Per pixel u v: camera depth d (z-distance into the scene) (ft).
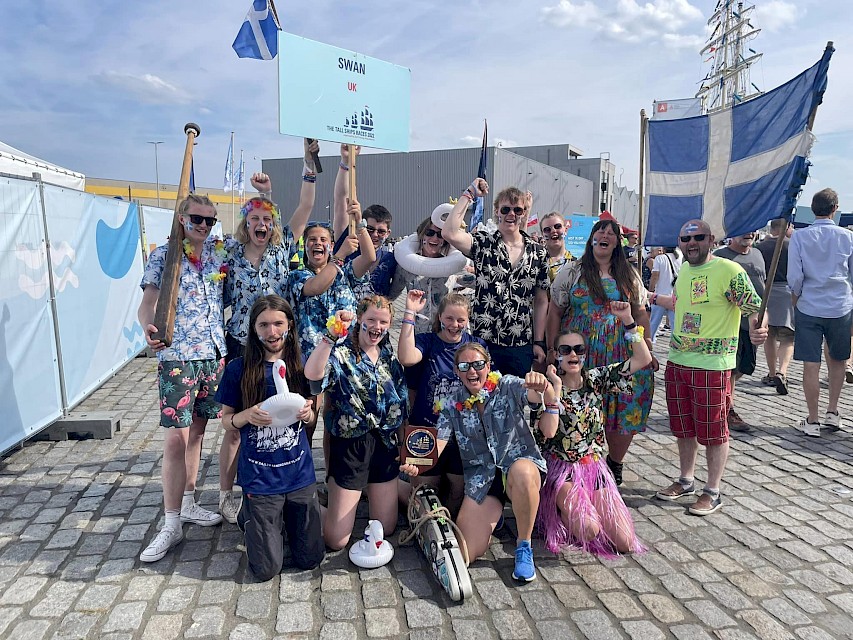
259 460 9.55
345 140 12.71
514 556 10.25
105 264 21.97
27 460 14.71
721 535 11.16
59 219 17.42
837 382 16.93
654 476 14.05
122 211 24.61
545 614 8.69
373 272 13.79
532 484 9.71
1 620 8.43
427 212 135.33
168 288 9.96
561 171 149.69
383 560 9.97
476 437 10.48
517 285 12.42
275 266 11.51
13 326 14.38
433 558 9.53
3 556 10.19
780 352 21.86
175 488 10.39
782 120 14.64
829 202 16.38
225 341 11.25
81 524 11.40
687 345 12.19
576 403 10.87
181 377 10.32
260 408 9.23
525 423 10.29
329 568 9.95
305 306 11.82
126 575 9.62
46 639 8.01
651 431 17.40
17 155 28.17
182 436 10.37
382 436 10.74
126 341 24.97
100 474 13.87
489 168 118.52
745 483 13.60
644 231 17.66
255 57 13.73
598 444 11.06
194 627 8.29
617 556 10.41
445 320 11.12
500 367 12.60
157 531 11.14
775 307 21.31
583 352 10.93
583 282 12.51
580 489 10.60
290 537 9.83
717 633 8.26
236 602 8.91
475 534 10.08
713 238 12.30
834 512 12.14
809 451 15.70
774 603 8.98
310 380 9.98
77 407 19.49
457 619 8.54
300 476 9.74
